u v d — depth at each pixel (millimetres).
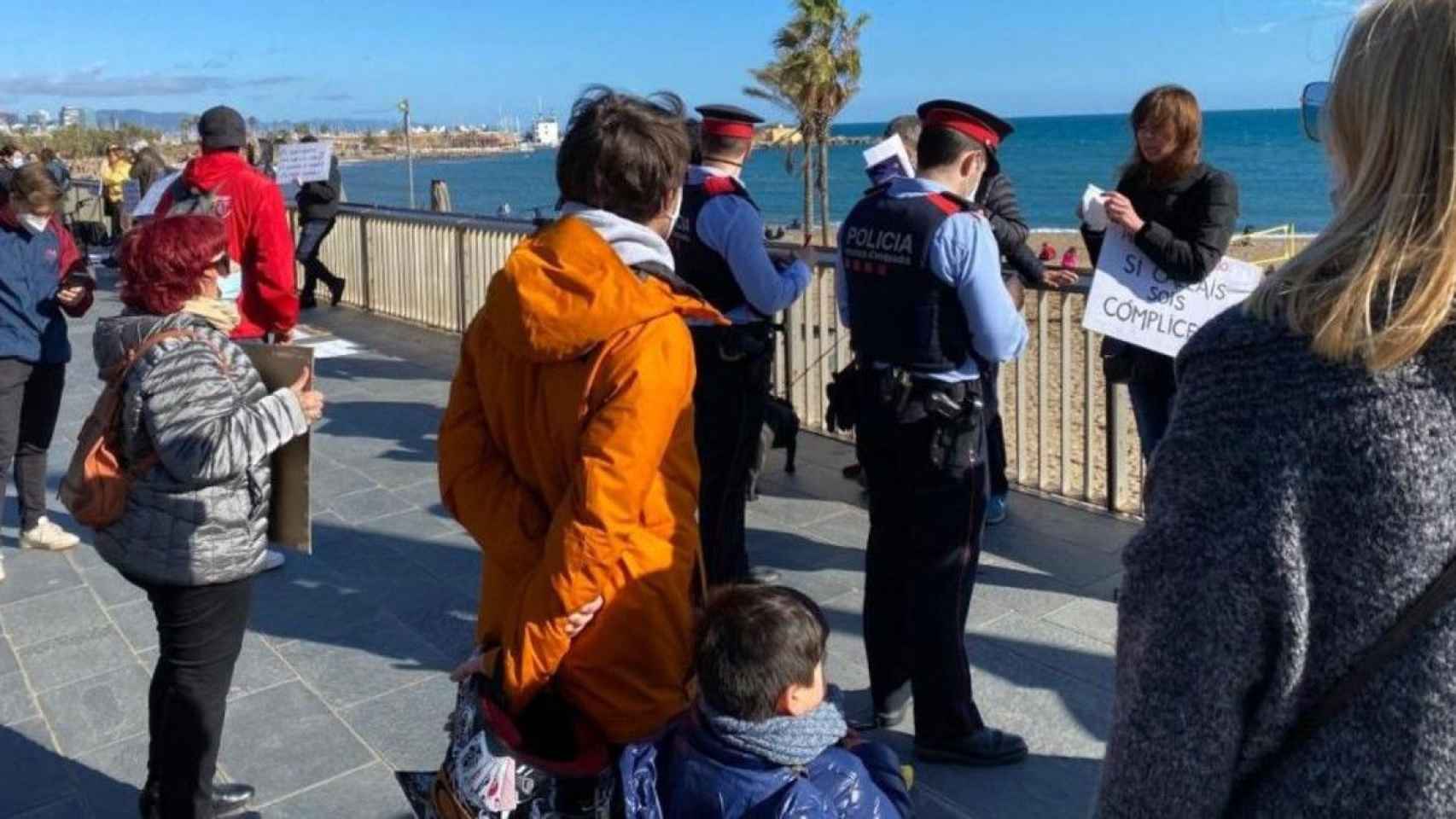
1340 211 1256
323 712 4102
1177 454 1261
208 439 2859
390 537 5730
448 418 2473
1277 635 1200
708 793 2027
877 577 3689
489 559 2391
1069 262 8281
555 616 2145
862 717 3916
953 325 3359
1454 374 1146
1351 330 1152
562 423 2180
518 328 2164
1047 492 6090
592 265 2141
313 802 3576
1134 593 1282
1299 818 1217
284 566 5371
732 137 4246
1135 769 1271
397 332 10859
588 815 2238
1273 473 1188
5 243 5172
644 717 2246
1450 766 1160
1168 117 4254
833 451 6832
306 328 11047
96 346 3016
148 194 5812
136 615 4922
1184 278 4277
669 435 2139
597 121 2299
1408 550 1153
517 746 2252
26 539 5637
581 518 2090
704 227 4176
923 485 3449
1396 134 1202
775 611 2070
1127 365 4684
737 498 4453
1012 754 3615
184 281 2979
